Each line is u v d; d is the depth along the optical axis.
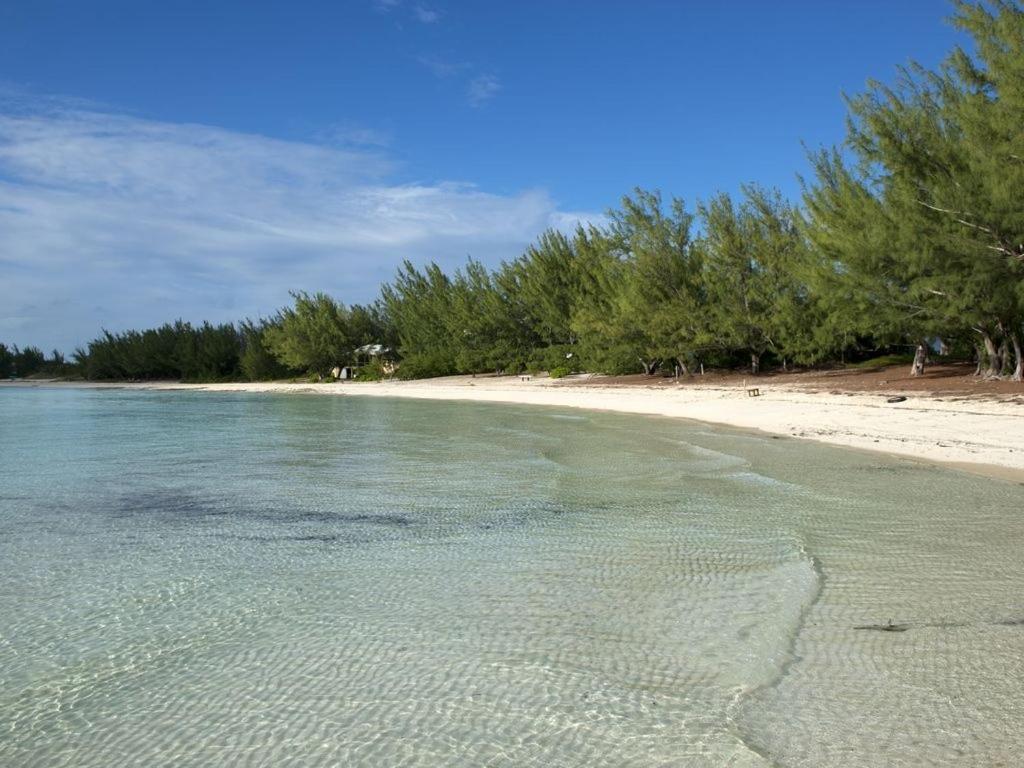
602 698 4.70
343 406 40.09
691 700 4.63
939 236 20.92
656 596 6.64
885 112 22.67
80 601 6.86
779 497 10.80
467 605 6.54
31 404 46.72
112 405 44.94
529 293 53.28
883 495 10.68
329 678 5.11
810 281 27.22
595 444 18.00
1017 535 8.31
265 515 10.59
